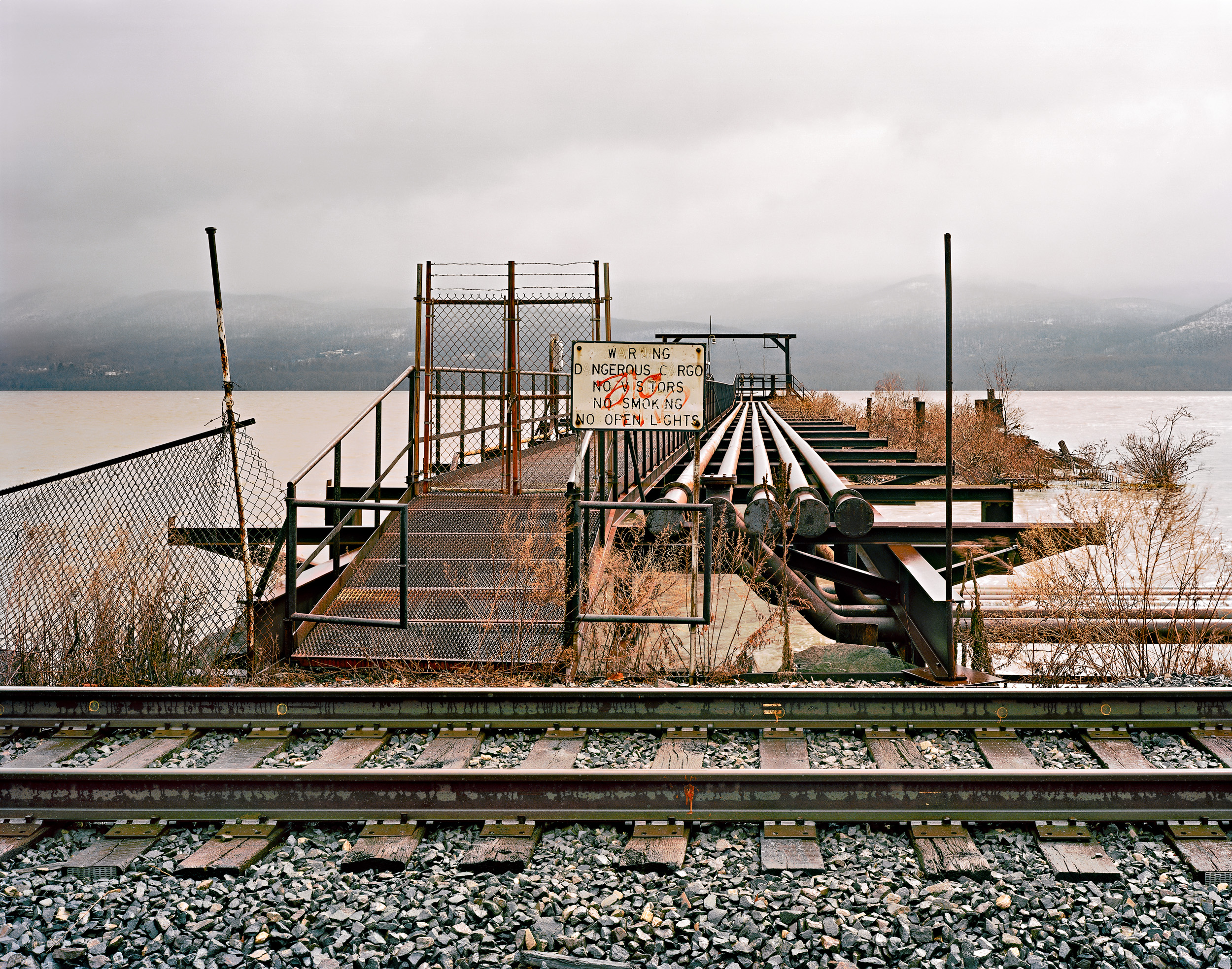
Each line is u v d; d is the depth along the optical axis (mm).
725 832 4684
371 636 7996
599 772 4816
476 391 15391
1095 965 3533
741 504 12359
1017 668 8297
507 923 3844
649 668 7555
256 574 9250
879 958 3576
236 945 3727
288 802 4875
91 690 6293
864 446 23969
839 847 4500
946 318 7102
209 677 7453
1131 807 4688
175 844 4633
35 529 8258
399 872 4395
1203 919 3781
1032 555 9750
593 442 11555
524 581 8672
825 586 14008
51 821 4863
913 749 5723
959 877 4199
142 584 7973
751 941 3680
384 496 12312
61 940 3787
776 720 6102
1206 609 8859
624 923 3816
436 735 6023
